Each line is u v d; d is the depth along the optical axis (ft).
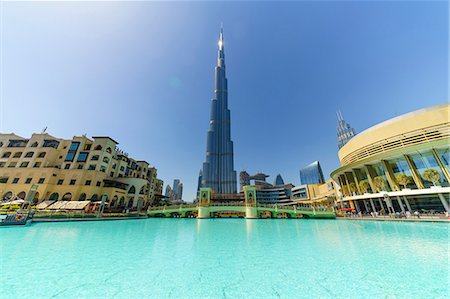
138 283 21.90
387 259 30.63
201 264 28.76
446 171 95.66
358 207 137.59
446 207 90.53
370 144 132.98
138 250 36.91
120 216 103.55
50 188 132.36
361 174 139.74
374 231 61.87
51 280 22.29
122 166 178.19
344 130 563.48
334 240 47.34
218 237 52.37
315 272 25.38
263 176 638.53
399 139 115.85
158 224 86.94
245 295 19.22
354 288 20.52
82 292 19.51
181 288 20.71
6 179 132.98
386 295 18.86
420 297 18.37
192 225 84.07
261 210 124.26
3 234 48.52
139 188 169.48
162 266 27.76
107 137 159.53
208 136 655.76
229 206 127.85
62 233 53.47
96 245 40.29
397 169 115.65
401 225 74.18
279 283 22.04
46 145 152.56
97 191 139.74
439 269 25.61
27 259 29.60
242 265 28.35
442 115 101.14
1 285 20.68
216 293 19.57
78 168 146.92
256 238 50.75
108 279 22.93
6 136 156.25
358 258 31.50
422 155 105.50
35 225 66.18
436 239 46.62
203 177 608.19
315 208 122.52
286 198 352.90
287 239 49.11
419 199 102.17
